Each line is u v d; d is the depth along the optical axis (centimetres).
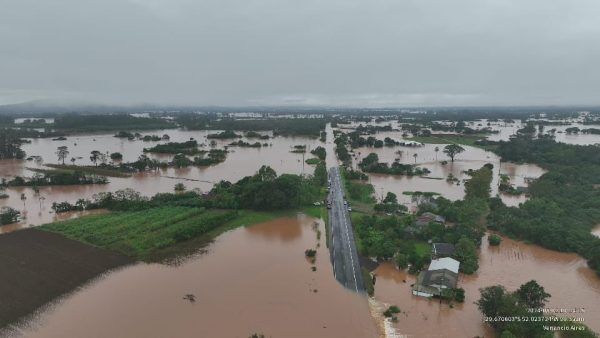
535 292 8956
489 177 19238
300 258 12006
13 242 12694
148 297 9631
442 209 15238
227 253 12312
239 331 8338
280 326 8538
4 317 8750
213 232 14075
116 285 10188
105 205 16512
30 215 15725
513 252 12519
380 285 10362
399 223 13838
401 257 11112
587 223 14562
